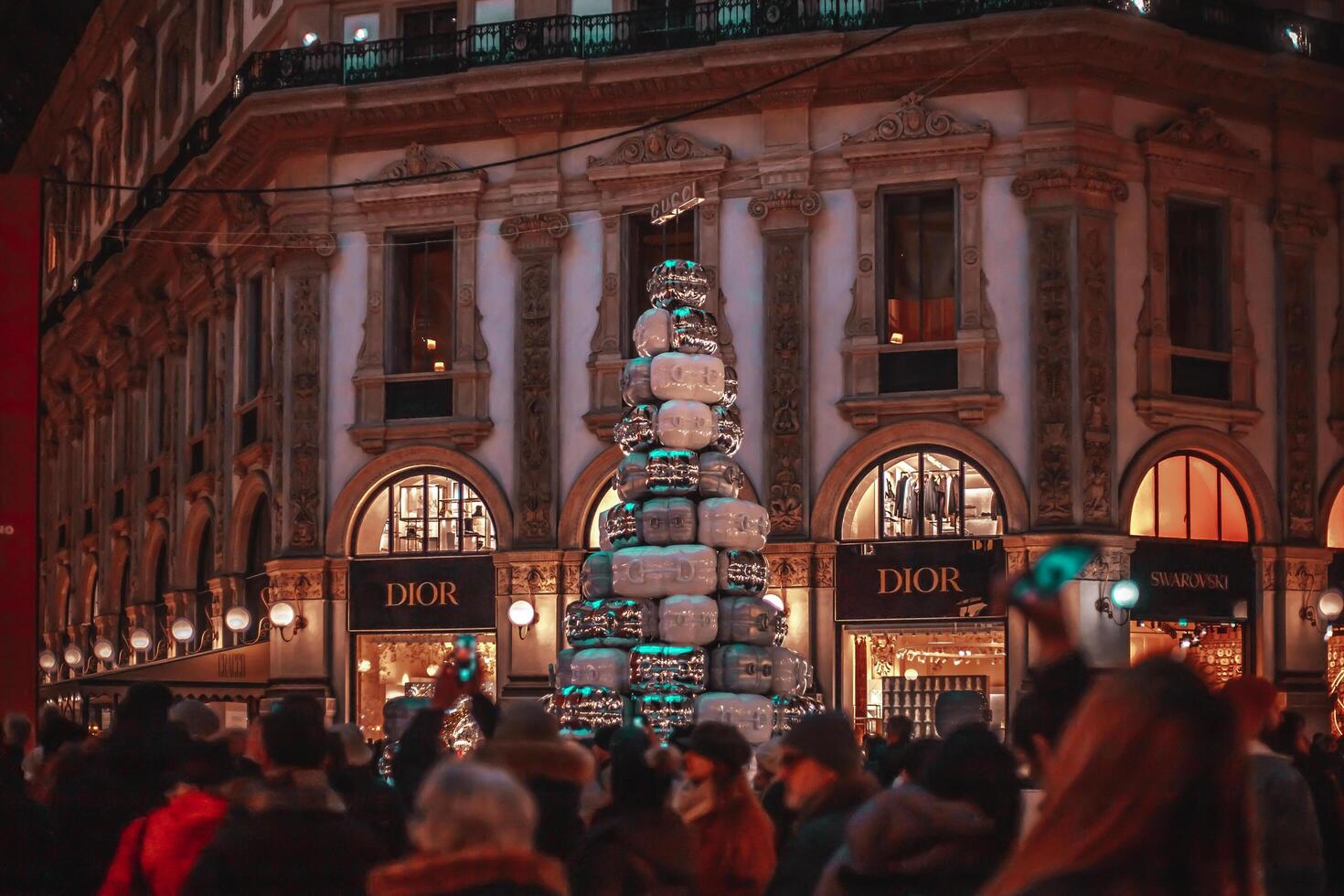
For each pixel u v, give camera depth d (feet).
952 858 18.06
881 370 91.20
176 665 97.50
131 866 22.35
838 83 92.32
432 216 97.91
